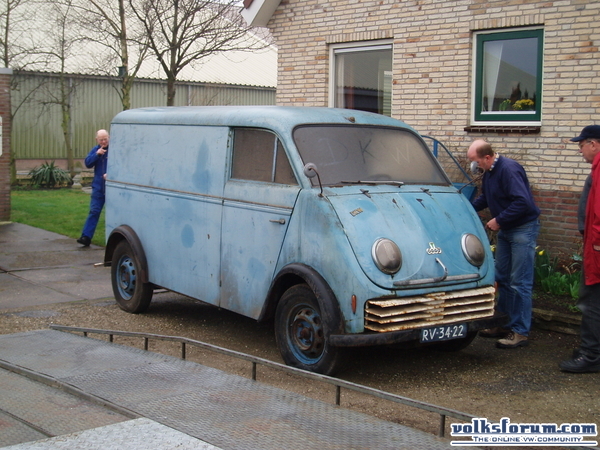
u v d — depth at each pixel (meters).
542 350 6.70
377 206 5.75
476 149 6.66
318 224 5.63
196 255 6.99
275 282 5.97
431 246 5.71
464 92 9.56
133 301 7.98
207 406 4.57
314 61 11.23
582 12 8.46
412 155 6.61
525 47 9.11
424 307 5.55
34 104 27.66
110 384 5.05
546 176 8.83
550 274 8.16
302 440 3.99
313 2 11.16
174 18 15.16
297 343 5.89
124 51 17.53
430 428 4.73
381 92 10.67
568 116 8.63
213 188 6.76
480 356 6.53
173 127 7.39
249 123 6.46
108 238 8.38
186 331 7.41
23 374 5.41
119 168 8.23
